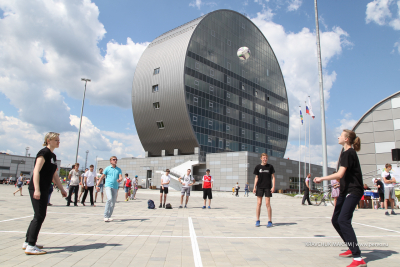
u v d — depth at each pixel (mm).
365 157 23594
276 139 75188
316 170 68000
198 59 57094
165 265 4293
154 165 57750
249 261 4551
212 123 57750
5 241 5652
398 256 4816
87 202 17781
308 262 4492
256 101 70375
